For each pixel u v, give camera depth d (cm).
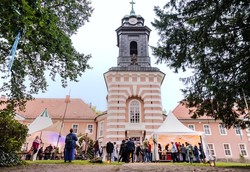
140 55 2888
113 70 2702
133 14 3212
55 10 1283
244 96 1091
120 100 2569
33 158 1733
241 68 1059
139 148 1905
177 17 1098
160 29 1141
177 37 1075
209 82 1084
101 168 867
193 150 1783
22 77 1538
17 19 654
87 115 3669
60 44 1247
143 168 889
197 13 1046
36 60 1477
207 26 986
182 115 3478
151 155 1917
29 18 662
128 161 1552
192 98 1209
